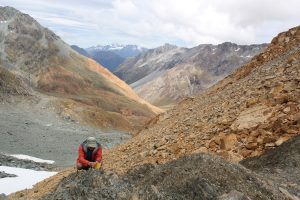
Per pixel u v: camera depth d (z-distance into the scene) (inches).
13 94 6318.9
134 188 430.6
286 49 1289.4
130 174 508.7
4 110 5585.6
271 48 1371.8
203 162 475.8
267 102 865.5
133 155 983.6
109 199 419.8
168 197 416.5
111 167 968.3
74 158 3061.0
